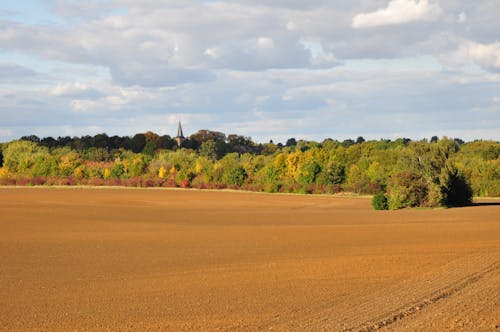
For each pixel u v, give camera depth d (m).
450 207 69.75
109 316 16.66
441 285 20.31
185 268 25.30
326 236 38.75
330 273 23.52
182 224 50.59
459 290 19.41
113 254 30.11
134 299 18.95
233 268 25.20
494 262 25.42
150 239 37.56
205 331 14.96
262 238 37.84
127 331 15.05
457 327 14.87
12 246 33.88
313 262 26.67
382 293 19.23
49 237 38.97
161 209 75.31
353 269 24.41
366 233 40.53
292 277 22.75
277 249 31.80
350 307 17.28
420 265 25.14
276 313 16.77
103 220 55.03
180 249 32.09
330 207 79.31
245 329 15.08
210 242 35.59
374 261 26.62
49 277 23.22
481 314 16.11
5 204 80.00
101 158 175.50
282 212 69.00
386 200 71.44
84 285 21.47
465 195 71.31
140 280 22.44
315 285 21.00
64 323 15.91
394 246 32.53
